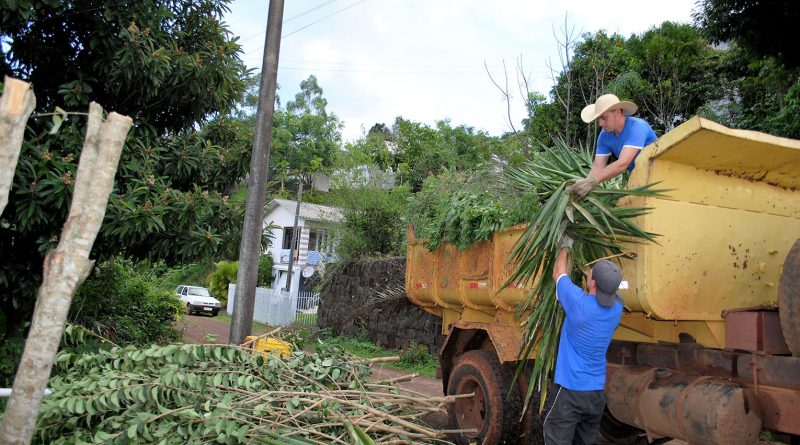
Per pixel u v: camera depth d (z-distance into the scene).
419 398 5.44
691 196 4.84
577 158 6.10
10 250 7.30
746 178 5.06
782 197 5.27
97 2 7.17
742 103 14.64
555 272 4.79
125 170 7.34
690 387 4.45
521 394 6.02
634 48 16.17
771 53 11.35
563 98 15.27
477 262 6.75
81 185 2.78
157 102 8.05
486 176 7.24
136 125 7.84
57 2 6.67
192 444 4.11
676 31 16.14
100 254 7.88
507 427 5.95
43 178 6.40
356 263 18.28
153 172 7.70
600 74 14.94
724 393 4.17
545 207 5.03
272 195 40.28
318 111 46.09
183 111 8.57
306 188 42.81
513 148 14.48
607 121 5.24
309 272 22.52
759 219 5.08
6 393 3.66
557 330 4.86
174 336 13.83
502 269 6.24
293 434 4.41
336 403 4.88
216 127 9.41
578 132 14.95
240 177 9.08
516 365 6.11
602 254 4.98
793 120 11.39
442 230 7.27
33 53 7.23
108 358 5.17
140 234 7.07
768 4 10.60
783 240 5.19
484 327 6.42
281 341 6.44
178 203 7.47
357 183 19.89
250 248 8.24
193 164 8.32
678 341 4.99
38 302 2.71
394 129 39.78
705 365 4.58
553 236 4.75
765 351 4.17
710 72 15.45
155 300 13.84
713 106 15.23
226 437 4.14
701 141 4.45
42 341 2.67
